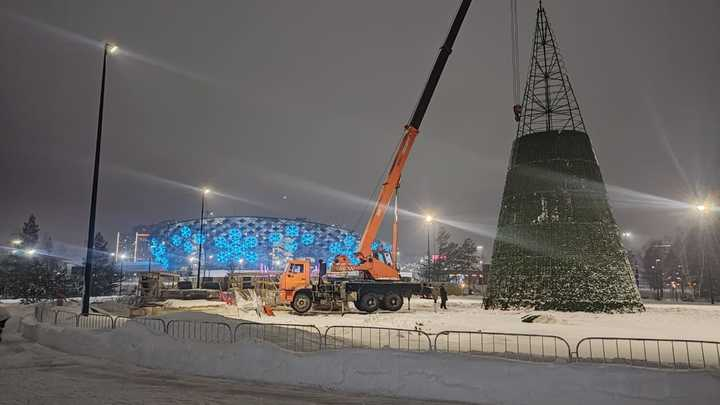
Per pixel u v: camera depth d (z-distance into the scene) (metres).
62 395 9.12
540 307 29.39
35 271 39.72
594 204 30.94
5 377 10.80
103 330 13.90
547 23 36.16
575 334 17.27
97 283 60.00
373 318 25.75
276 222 182.00
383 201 32.56
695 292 69.25
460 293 67.62
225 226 178.25
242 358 10.64
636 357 12.48
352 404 8.39
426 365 8.84
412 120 32.69
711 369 7.84
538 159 32.53
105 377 10.81
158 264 148.75
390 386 8.96
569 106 33.97
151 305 31.42
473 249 94.12
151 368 11.86
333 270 32.00
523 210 32.03
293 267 30.42
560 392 7.80
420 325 18.33
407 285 31.67
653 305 41.94
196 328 14.10
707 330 19.17
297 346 13.14
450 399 8.48
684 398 7.14
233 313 28.77
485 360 8.57
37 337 15.71
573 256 29.61
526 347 14.28
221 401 8.65
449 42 33.03
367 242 32.31
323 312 29.73
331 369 9.52
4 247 69.56
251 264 166.00
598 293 28.64
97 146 21.72
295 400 8.72
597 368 7.78
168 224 177.75
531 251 30.83
